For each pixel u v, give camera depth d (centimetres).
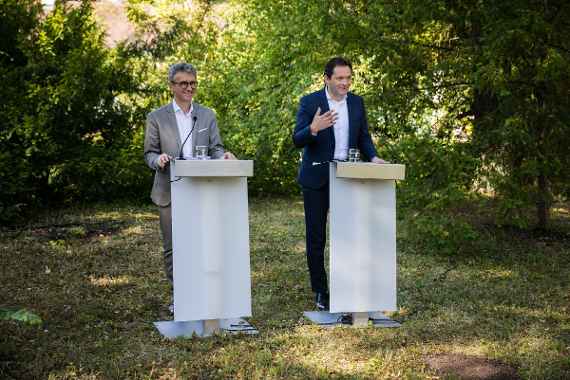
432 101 802
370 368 411
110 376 394
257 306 554
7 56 1101
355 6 833
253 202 1219
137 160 1112
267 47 1172
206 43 1320
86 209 1095
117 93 1159
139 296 579
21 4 1099
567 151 790
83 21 1130
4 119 1018
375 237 495
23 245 796
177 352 436
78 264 698
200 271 466
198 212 464
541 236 866
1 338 456
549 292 598
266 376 396
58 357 423
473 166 743
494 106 813
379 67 793
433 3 731
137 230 905
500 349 445
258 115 1191
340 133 528
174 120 514
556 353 437
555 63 714
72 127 1112
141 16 1360
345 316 522
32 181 1073
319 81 1129
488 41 719
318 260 543
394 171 485
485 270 684
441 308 545
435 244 755
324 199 534
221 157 512
